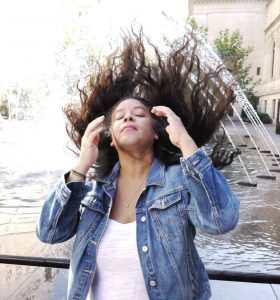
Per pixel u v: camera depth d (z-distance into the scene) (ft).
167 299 5.49
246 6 152.56
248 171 31.50
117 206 6.13
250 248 13.92
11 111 65.82
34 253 12.78
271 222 17.22
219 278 11.63
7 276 11.54
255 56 156.76
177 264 5.48
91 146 6.26
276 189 24.90
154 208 5.69
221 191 5.40
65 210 6.14
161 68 6.87
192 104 6.75
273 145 50.55
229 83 7.04
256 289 10.96
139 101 6.38
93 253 5.84
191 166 5.43
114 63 7.23
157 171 6.03
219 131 7.15
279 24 126.93
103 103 7.07
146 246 5.56
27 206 19.88
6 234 14.99
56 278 11.43
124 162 6.28
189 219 5.66
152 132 6.25
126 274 5.68
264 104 143.95
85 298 5.82
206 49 26.37
